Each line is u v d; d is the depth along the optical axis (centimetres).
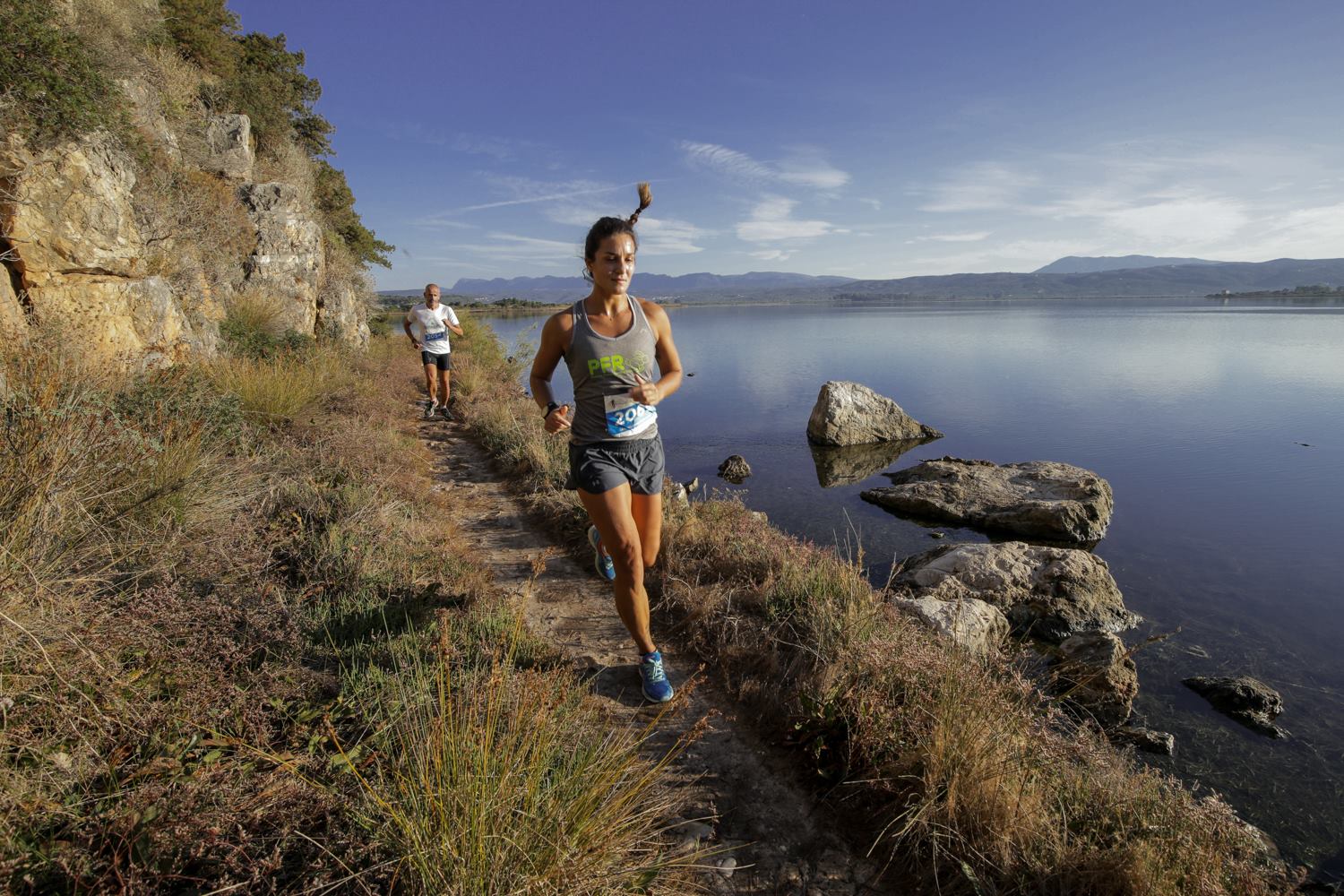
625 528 306
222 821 191
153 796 191
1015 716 283
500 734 237
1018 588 573
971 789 240
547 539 562
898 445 1366
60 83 593
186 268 882
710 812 258
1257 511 930
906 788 255
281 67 1850
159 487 383
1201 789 372
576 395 318
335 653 310
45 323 523
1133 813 245
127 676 235
